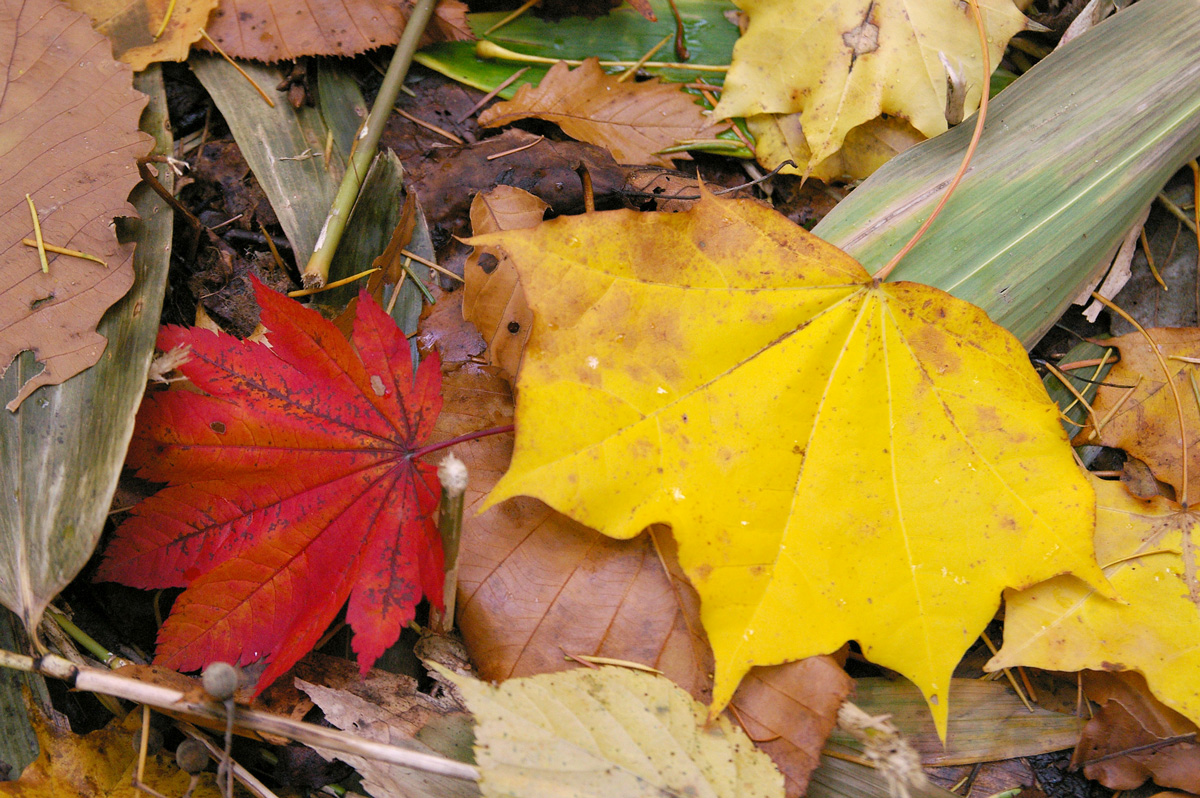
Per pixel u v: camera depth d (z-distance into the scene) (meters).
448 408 0.53
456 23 0.57
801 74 0.56
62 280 0.51
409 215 0.55
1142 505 0.53
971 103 0.55
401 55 0.56
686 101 0.57
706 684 0.51
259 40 0.56
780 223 0.51
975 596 0.51
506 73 0.58
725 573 0.51
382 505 0.51
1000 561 0.51
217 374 0.50
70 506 0.50
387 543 0.51
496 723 0.50
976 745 0.53
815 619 0.51
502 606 0.52
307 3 0.56
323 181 0.56
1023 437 0.51
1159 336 0.55
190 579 0.50
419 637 0.53
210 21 0.56
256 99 0.56
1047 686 0.53
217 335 0.50
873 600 0.51
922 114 0.55
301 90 0.56
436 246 0.56
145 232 0.53
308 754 0.52
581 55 0.58
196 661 0.50
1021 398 0.51
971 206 0.55
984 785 0.53
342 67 0.57
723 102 0.56
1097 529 0.53
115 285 0.52
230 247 0.55
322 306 0.54
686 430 0.51
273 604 0.50
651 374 0.51
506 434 0.53
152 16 0.55
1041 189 0.55
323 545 0.51
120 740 0.51
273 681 0.51
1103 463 0.56
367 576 0.50
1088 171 0.55
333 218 0.54
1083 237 0.55
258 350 0.50
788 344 0.51
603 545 0.52
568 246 0.50
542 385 0.50
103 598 0.52
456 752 0.51
